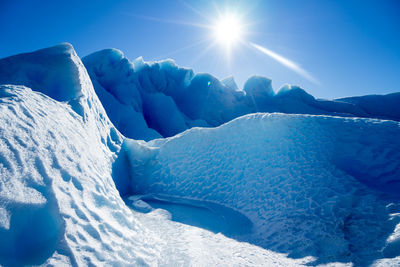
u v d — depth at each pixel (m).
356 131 6.62
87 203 2.42
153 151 8.50
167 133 23.22
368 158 5.41
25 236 1.64
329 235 3.46
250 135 7.62
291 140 6.81
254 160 6.72
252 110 27.69
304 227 3.89
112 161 6.64
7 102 2.50
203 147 8.02
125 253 2.30
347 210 3.89
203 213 5.16
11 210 1.62
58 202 2.00
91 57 22.28
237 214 5.14
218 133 8.30
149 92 25.36
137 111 21.77
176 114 24.02
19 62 5.31
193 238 3.53
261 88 29.55
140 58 26.69
